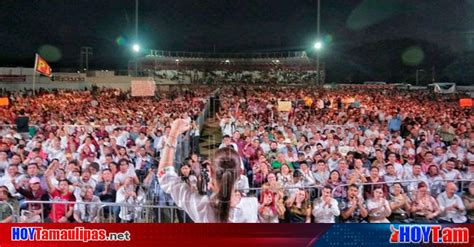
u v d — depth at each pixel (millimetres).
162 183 5176
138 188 9977
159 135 14906
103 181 9828
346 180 10094
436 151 12750
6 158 11250
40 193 9359
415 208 8859
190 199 5191
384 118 20438
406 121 18578
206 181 8273
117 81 50250
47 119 18172
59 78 47500
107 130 16062
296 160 12359
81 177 9766
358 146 12992
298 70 77188
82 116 19891
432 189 9781
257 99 31031
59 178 9570
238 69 80250
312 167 11453
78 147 13477
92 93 38562
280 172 10289
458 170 11406
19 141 13148
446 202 8984
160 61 74688
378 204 8672
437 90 46562
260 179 10555
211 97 30953
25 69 45844
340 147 12828
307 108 25125
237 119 19125
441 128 17281
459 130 16312
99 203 8023
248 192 9258
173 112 21938
